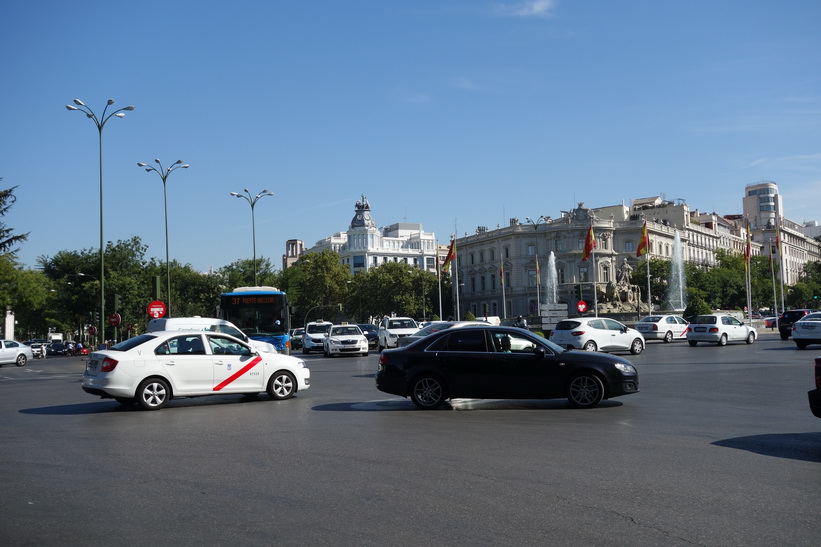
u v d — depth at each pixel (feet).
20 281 226.58
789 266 558.15
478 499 23.63
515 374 47.88
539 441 34.71
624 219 400.67
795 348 115.65
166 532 20.54
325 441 35.37
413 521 21.21
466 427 39.70
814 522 20.75
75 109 124.88
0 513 22.86
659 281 344.49
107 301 225.35
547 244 365.40
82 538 20.12
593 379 47.55
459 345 48.96
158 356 51.70
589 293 318.04
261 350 57.88
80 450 34.27
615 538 19.43
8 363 164.86
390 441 35.14
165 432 39.60
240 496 24.50
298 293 377.71
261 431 39.11
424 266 571.28
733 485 25.23
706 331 127.75
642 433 36.83
